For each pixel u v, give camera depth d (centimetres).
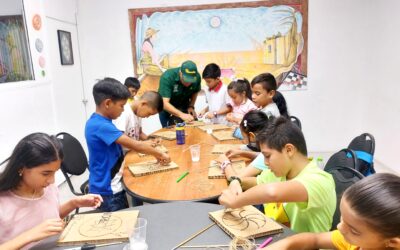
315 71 443
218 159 205
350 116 453
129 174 191
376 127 411
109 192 198
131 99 271
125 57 455
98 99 190
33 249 107
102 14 443
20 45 316
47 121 356
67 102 405
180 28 440
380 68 398
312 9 425
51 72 367
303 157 124
